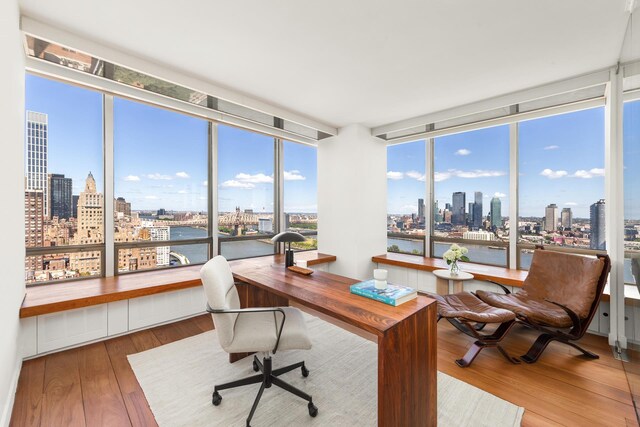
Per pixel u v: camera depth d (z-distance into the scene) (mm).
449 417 1693
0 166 1463
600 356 2404
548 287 2758
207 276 1630
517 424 1637
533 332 2938
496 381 2066
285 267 2562
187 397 1869
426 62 2494
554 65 2514
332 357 2404
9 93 1646
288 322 1865
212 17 1915
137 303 2818
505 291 2957
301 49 2303
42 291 2539
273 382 1811
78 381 2023
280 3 1786
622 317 2404
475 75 2717
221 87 2984
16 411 1710
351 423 1640
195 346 2562
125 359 2328
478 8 1826
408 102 3395
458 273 3291
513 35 2098
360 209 4277
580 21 1932
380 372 1268
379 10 1852
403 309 1516
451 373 2178
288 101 3377
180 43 2215
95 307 2580
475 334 2385
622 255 2389
